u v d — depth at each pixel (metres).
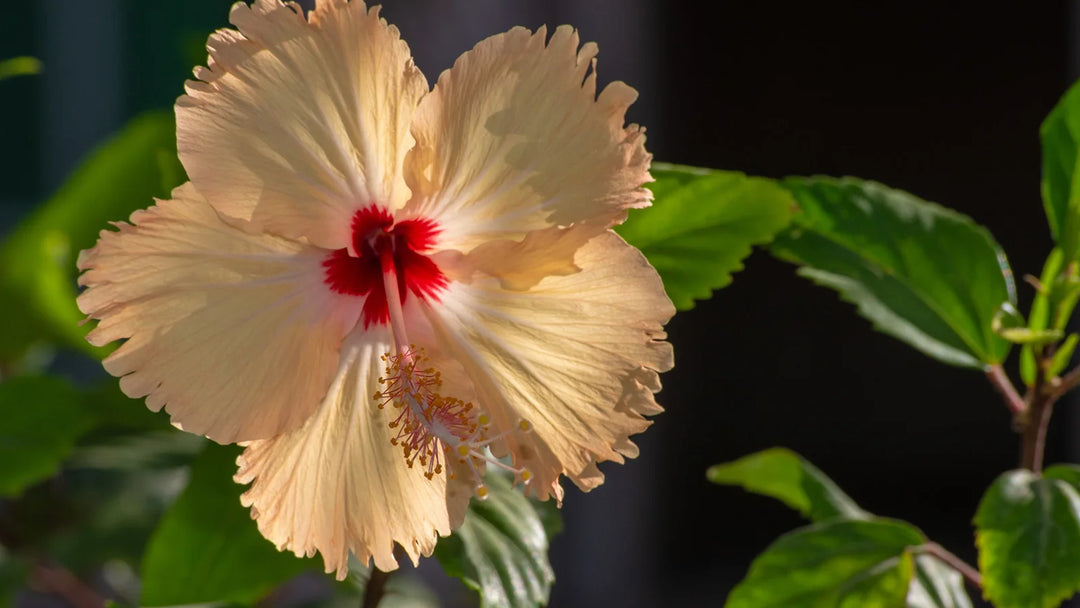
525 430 0.88
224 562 0.95
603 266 0.88
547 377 0.88
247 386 0.87
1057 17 2.12
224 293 0.87
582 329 0.88
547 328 0.88
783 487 1.05
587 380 0.88
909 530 0.99
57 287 1.10
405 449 0.88
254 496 0.88
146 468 1.04
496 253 0.88
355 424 0.89
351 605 1.15
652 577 2.08
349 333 0.89
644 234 0.97
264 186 0.86
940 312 1.01
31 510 1.16
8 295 1.10
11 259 1.10
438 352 0.90
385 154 0.87
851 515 1.04
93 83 1.73
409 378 0.88
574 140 0.87
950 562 0.99
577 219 0.87
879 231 1.02
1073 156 1.00
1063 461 1.98
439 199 0.88
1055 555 0.95
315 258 0.88
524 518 0.93
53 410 1.03
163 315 0.86
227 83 0.85
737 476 1.06
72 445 1.03
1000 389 1.01
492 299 0.89
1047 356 0.99
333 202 0.87
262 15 0.86
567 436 0.88
